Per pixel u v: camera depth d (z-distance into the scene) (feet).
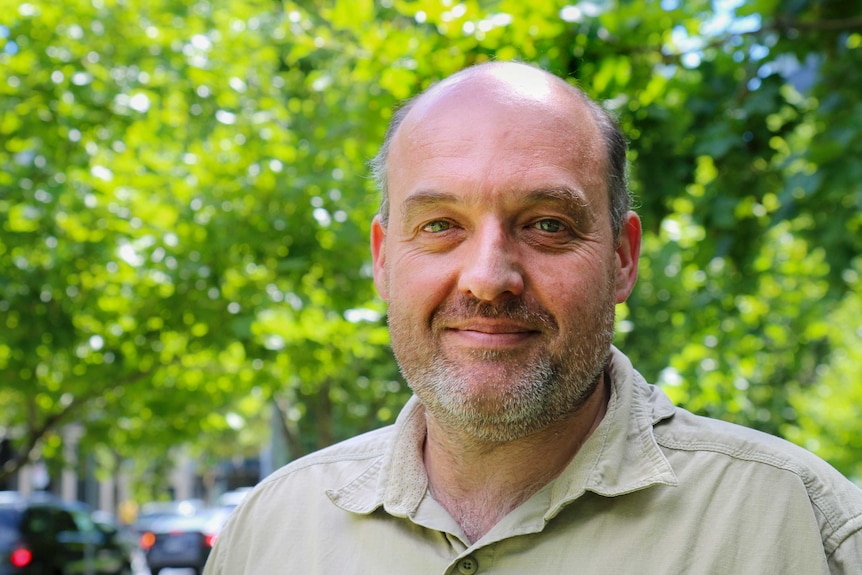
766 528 5.27
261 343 23.68
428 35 15.07
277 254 22.74
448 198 5.47
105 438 31.37
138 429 31.63
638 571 5.31
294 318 23.52
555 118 5.58
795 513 5.29
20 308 23.40
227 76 23.15
